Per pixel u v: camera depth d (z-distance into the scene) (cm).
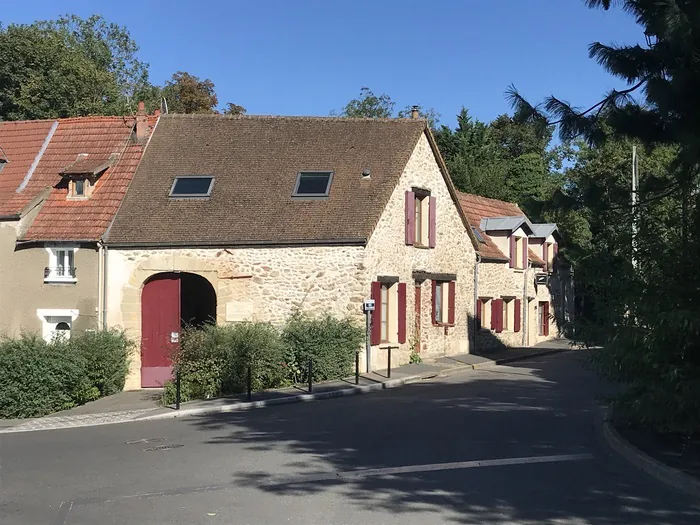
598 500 760
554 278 3700
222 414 1474
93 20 4516
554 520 689
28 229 2012
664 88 840
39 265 2000
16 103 3334
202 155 2191
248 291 1967
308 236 1945
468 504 744
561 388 1780
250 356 1712
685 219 977
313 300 1950
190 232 1975
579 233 3161
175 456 1028
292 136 2231
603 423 1195
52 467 980
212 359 1691
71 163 2202
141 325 1980
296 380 1839
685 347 942
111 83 3847
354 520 689
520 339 3222
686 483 800
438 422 1273
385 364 2122
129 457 1035
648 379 990
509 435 1143
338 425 1263
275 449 1059
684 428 952
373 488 812
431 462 948
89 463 1000
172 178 2123
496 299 2952
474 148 4734
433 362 2331
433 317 2430
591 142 959
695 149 833
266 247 1969
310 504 749
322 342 1864
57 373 1622
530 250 3531
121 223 2006
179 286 1991
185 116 2323
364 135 2212
